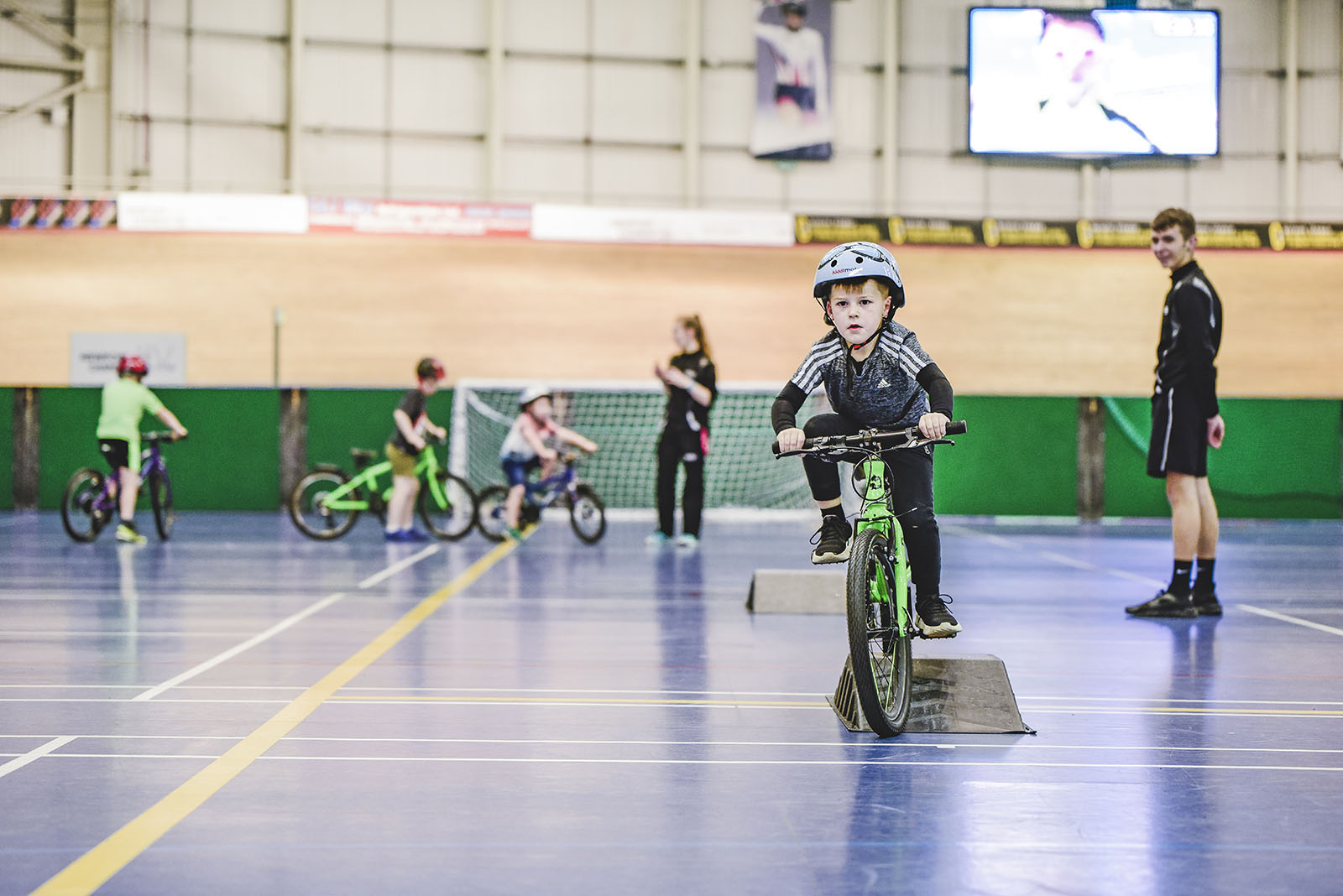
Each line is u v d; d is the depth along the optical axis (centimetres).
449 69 3127
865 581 452
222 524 1745
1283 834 346
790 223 2995
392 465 1484
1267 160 3266
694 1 3169
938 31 3228
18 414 1959
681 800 376
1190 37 3138
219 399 2002
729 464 2111
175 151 2978
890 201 3225
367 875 304
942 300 2933
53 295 2731
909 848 330
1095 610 876
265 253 2839
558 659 644
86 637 706
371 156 3103
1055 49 3139
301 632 733
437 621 787
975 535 1664
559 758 430
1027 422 2050
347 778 400
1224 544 1555
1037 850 329
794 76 3194
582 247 2948
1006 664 644
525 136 3162
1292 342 2944
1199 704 540
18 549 1316
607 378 2778
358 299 2830
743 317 2891
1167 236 836
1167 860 322
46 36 2869
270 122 3050
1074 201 3275
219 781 394
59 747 441
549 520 1909
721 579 1062
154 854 319
